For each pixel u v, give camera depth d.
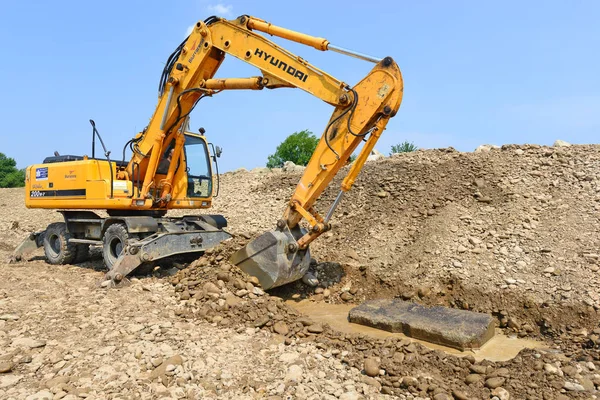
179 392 3.77
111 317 5.38
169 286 6.75
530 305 5.84
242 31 6.80
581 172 8.93
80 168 8.22
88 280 7.45
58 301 5.92
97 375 3.98
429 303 6.45
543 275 6.29
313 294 7.22
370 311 6.01
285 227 6.41
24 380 3.85
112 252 7.94
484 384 4.08
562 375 4.15
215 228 8.38
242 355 4.59
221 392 3.87
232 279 6.25
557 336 5.41
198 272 6.77
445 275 6.71
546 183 8.82
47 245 9.58
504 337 5.58
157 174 8.47
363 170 11.61
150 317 5.45
